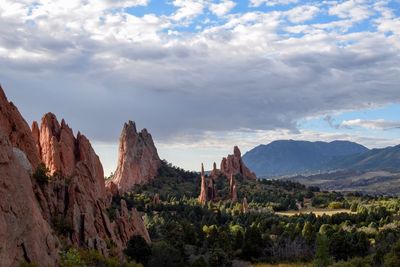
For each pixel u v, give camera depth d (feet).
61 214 269.44
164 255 355.56
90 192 309.42
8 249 177.06
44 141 421.18
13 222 185.06
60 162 408.05
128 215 423.64
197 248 467.93
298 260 453.58
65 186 284.82
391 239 465.06
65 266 215.31
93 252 256.11
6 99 284.82
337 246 444.96
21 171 205.87
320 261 390.63
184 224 558.56
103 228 302.45
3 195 184.24
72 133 441.68
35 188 263.29
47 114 432.25
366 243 451.94
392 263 346.54
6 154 195.72
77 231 265.75
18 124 286.87
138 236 363.35
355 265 369.71
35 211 207.31
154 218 646.33
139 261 346.74
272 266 431.84
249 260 468.75
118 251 293.64
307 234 523.29
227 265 414.00
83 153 430.20
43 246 204.23
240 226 626.23
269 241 496.64
